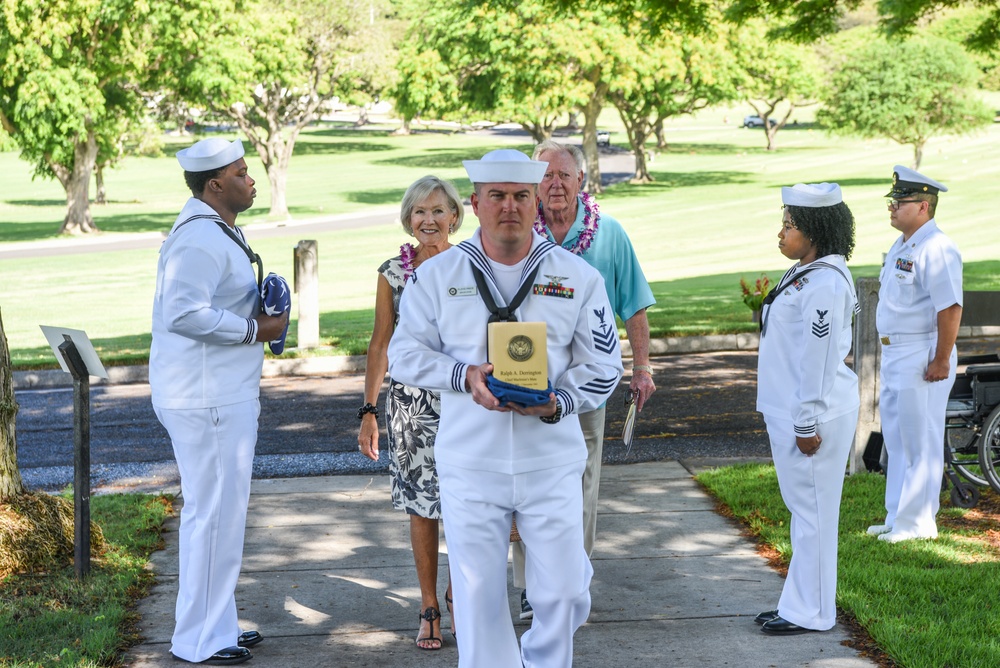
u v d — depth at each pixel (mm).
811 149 77000
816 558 4672
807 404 4473
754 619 4906
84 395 5336
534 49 45156
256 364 4648
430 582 4719
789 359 4613
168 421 4527
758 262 26906
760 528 6156
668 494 6984
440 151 84375
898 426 5977
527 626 4898
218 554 4543
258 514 6703
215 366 4496
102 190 57594
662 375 11617
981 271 19297
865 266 22688
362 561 5824
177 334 4434
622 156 76500
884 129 54625
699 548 5922
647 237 34750
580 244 4918
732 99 51969
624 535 6156
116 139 49281
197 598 4535
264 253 33438
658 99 54156
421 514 4641
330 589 5410
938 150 66000
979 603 4863
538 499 3615
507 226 3529
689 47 46438
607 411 9844
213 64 43250
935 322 5762
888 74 54531
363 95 49562
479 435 3596
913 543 5789
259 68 44812
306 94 48094
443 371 3527
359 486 7359
